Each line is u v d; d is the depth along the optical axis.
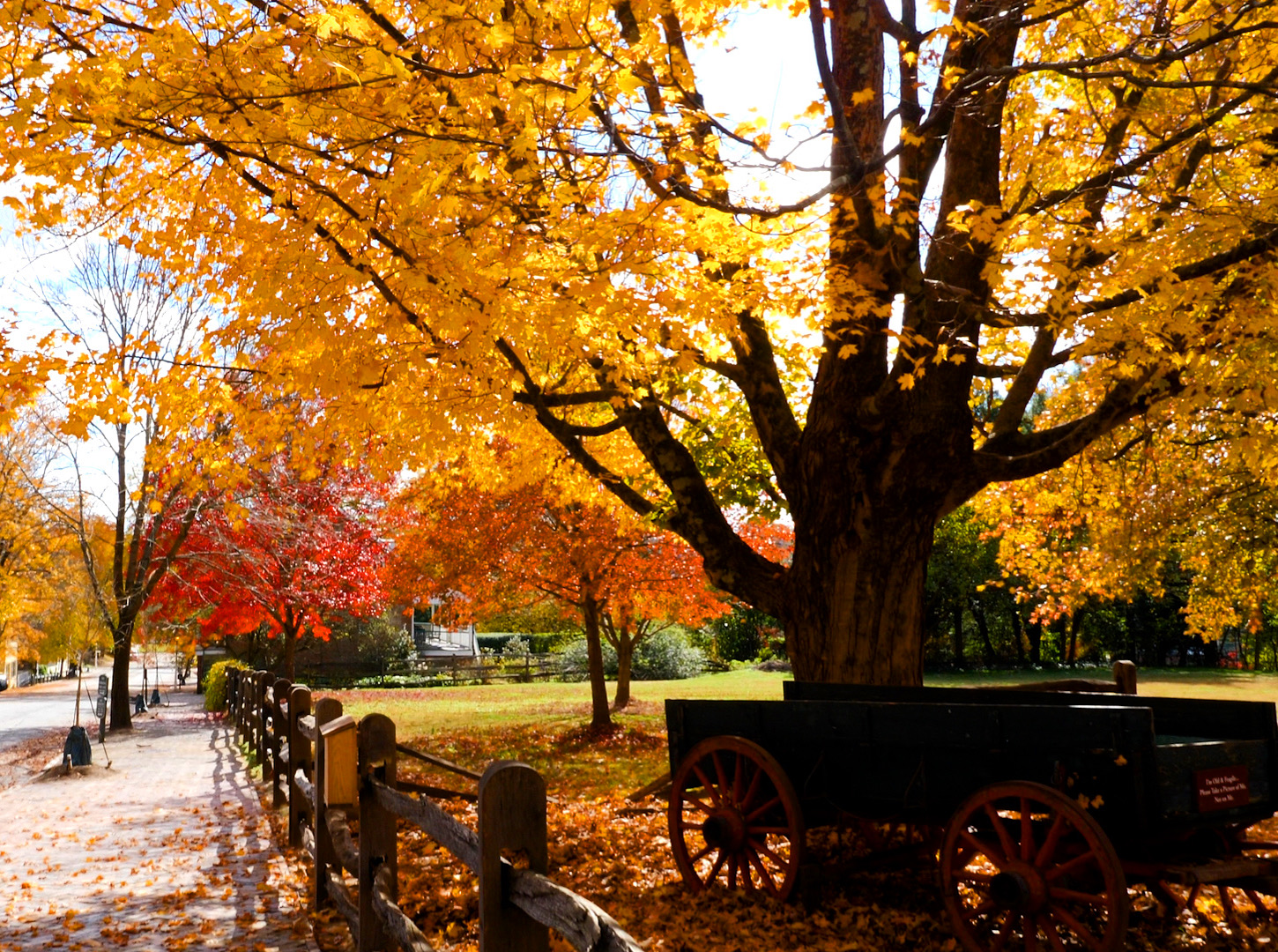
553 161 4.94
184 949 4.84
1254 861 4.68
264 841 7.98
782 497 10.55
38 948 5.04
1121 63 6.94
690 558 16.19
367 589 23.56
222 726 22.69
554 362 7.87
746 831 5.55
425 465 8.05
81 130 4.75
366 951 4.20
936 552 41.75
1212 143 7.21
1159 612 44.22
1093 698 5.87
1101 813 4.48
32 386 5.80
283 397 8.02
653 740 16.80
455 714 23.78
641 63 4.85
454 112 4.79
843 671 7.21
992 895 4.48
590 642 18.05
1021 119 8.02
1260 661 45.94
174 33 4.18
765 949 4.75
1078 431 7.28
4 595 30.23
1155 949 4.82
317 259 5.17
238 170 5.24
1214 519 14.12
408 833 8.02
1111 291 5.98
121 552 22.91
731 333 6.78
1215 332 6.19
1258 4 5.24
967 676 40.25
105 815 10.09
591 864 6.60
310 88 4.36
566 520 15.99
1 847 8.38
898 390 6.91
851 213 6.29
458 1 4.26
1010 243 5.83
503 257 5.22
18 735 23.95
